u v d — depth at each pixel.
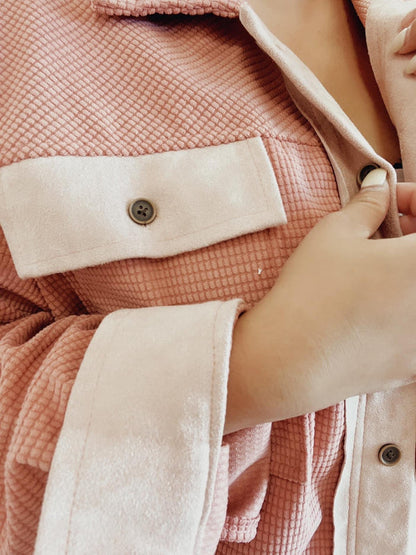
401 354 0.32
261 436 0.38
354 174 0.40
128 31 0.38
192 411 0.30
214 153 0.36
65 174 0.34
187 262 0.36
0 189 0.34
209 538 0.34
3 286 0.38
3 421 0.33
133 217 0.35
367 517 0.44
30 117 0.34
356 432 0.42
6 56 0.36
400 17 0.41
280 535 0.41
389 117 0.45
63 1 0.38
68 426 0.30
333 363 0.31
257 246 0.36
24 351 0.34
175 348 0.31
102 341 0.32
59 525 0.30
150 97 0.37
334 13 0.45
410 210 0.39
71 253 0.34
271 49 0.37
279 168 0.37
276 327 0.32
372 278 0.31
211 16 0.41
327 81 0.44
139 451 0.30
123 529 0.30
